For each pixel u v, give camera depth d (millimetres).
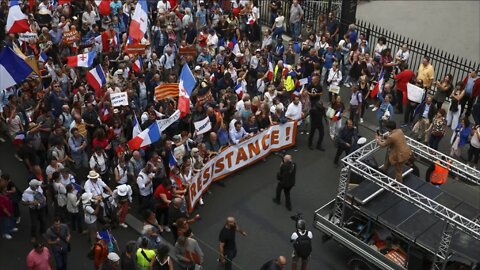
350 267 15648
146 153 17797
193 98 20328
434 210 13414
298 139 21438
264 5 30344
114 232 16516
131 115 18719
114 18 25094
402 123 22500
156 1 27391
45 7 25250
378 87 21359
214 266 15773
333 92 22266
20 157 18156
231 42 24141
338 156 19953
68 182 15781
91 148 19000
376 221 14508
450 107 21375
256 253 16344
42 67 20781
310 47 24359
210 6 27516
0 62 17078
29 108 18844
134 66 21344
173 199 15578
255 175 19516
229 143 19078
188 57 22906
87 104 18625
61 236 14195
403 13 32344
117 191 15945
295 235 14609
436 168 16203
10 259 15555
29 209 15648
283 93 21453
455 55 27844
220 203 18125
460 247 13719
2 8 24859
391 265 14297
